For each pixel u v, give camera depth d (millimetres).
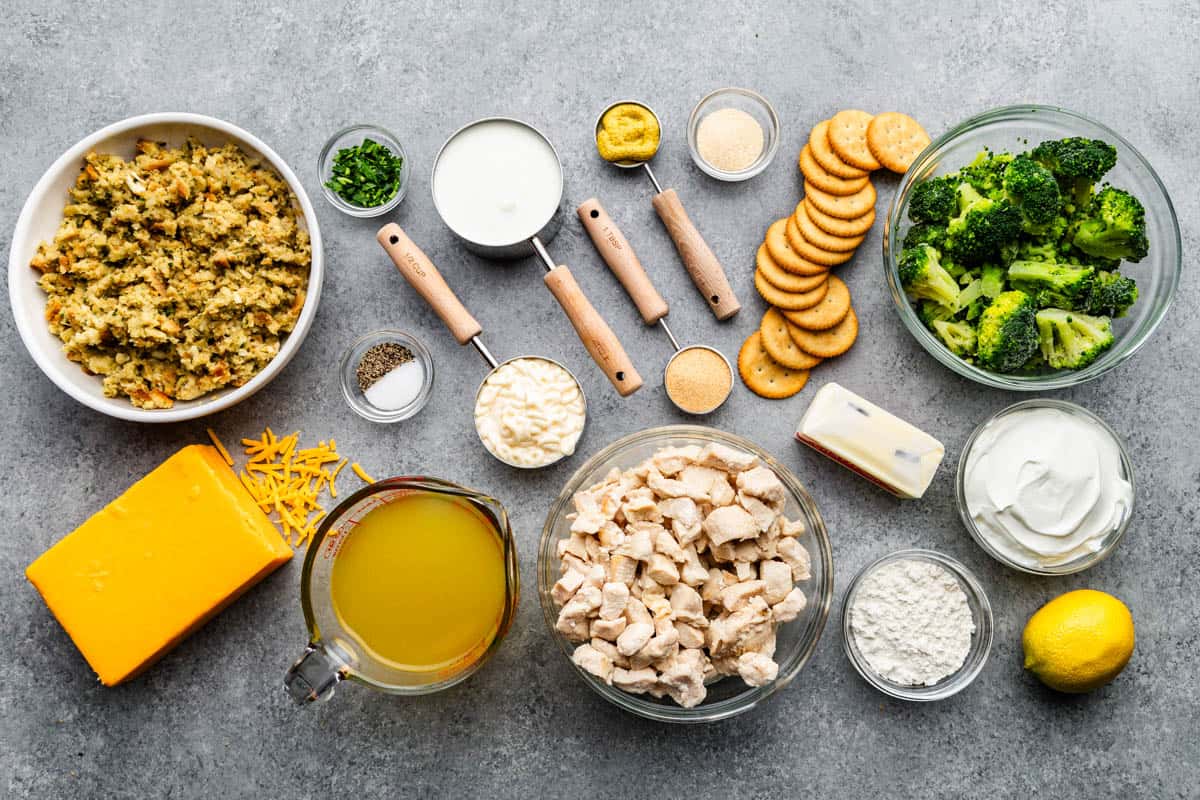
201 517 776
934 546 814
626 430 820
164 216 763
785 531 748
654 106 824
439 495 729
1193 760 807
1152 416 815
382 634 742
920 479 780
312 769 810
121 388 771
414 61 822
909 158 804
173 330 761
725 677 769
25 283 755
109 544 776
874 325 821
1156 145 821
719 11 821
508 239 796
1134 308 793
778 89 824
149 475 778
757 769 808
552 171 799
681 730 809
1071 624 762
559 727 809
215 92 823
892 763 808
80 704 812
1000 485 779
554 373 801
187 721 812
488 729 810
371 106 822
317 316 820
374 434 818
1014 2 820
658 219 822
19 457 815
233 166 775
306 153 823
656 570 722
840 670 810
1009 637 814
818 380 821
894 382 820
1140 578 813
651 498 753
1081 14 820
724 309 803
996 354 751
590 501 753
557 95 824
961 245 759
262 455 812
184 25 822
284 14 821
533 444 789
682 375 800
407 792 808
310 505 814
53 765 812
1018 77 821
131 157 775
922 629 781
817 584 766
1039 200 734
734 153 810
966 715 811
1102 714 810
